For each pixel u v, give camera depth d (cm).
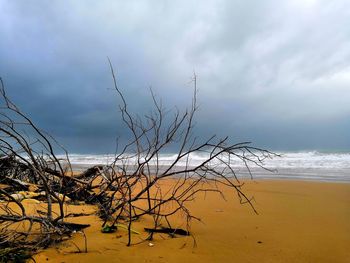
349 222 484
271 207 619
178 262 303
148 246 345
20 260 296
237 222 485
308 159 2208
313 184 1012
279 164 1936
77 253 319
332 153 2533
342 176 1306
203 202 676
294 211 577
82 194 590
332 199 723
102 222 437
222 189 906
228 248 349
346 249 351
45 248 328
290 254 334
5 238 332
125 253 322
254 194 806
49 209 370
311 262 313
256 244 366
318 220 501
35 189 632
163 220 490
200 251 335
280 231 428
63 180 467
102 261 300
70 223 407
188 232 404
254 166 1811
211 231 425
